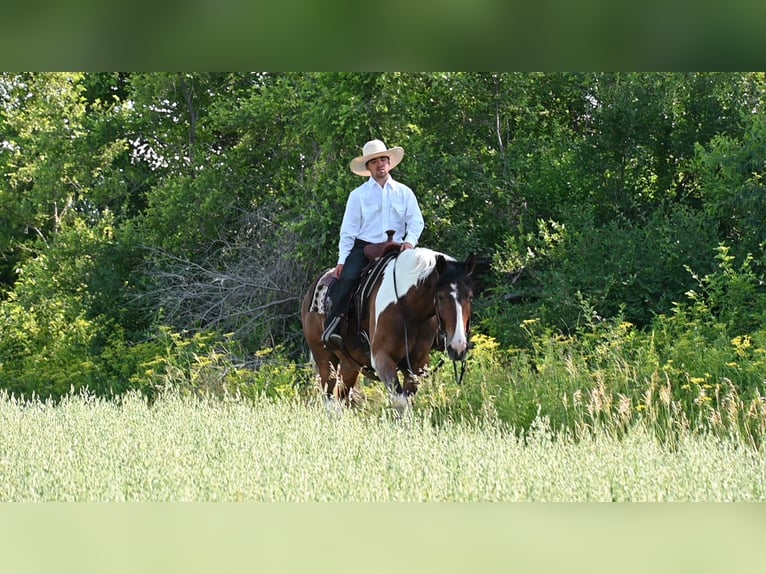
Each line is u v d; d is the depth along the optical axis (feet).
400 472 26.50
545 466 26.25
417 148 67.21
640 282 58.70
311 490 24.70
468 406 43.57
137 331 81.35
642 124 67.77
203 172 80.23
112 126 94.32
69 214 100.73
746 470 26.32
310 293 47.78
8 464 29.19
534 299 66.39
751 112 68.18
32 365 76.43
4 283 119.44
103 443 31.17
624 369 44.39
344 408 42.24
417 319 39.63
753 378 41.45
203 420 36.94
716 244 59.06
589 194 70.90
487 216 69.97
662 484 24.77
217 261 77.97
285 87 75.25
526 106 73.87
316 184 68.18
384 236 43.34
